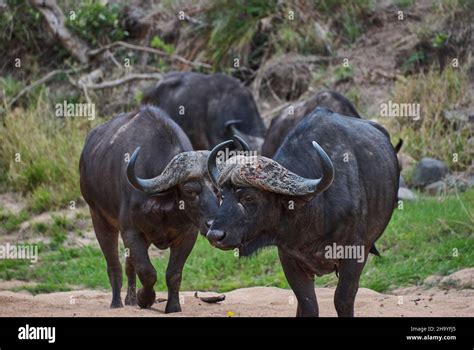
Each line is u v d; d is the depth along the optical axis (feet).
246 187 39.91
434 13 103.19
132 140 52.16
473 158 84.17
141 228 50.21
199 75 92.73
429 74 93.71
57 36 113.80
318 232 41.81
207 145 90.99
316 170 42.34
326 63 104.32
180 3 115.65
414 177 82.02
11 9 116.67
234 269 71.05
